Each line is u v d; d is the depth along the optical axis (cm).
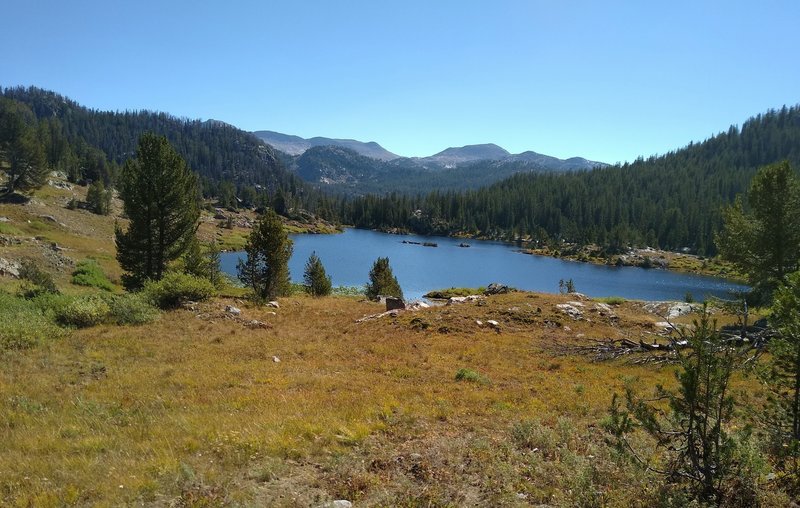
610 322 2467
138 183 3209
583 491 639
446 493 666
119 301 2241
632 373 1597
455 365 1625
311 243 13375
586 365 1706
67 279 4272
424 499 642
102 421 994
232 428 929
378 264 4184
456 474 736
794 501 586
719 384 620
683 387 639
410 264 10156
